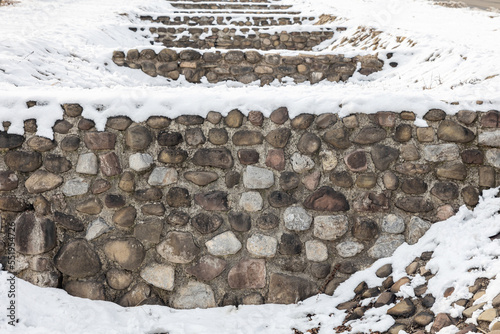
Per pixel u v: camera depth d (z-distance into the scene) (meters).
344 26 8.23
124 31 7.77
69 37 6.36
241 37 8.05
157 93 3.66
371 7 10.38
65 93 3.57
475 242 3.08
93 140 3.50
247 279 3.48
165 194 3.52
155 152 3.54
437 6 11.23
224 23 9.35
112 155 3.51
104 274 3.45
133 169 3.50
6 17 8.35
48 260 3.42
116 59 5.91
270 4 11.27
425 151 3.52
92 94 3.57
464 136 3.49
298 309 3.31
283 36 8.05
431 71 5.24
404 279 3.13
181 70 5.97
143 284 3.45
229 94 3.65
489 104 3.51
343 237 3.54
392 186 3.53
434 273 3.06
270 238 3.52
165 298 3.45
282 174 3.56
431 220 3.50
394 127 3.54
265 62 6.04
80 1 11.30
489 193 3.47
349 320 3.01
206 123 3.57
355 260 3.52
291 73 6.07
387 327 2.78
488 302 2.54
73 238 3.46
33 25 7.35
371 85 5.36
